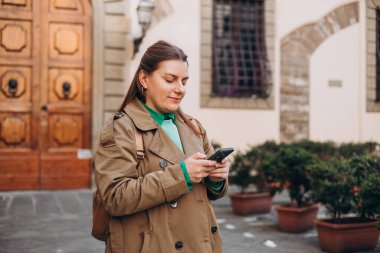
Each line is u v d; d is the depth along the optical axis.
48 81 7.66
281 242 4.93
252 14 9.18
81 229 5.16
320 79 9.53
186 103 8.55
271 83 9.11
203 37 8.67
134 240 1.57
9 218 5.63
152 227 1.56
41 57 7.63
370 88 9.89
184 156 1.67
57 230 5.09
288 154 5.53
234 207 6.63
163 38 8.40
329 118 9.59
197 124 1.91
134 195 1.51
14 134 7.50
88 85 7.86
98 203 1.65
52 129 7.68
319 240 4.64
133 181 1.54
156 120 1.71
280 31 9.24
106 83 7.88
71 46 7.78
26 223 5.39
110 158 1.57
